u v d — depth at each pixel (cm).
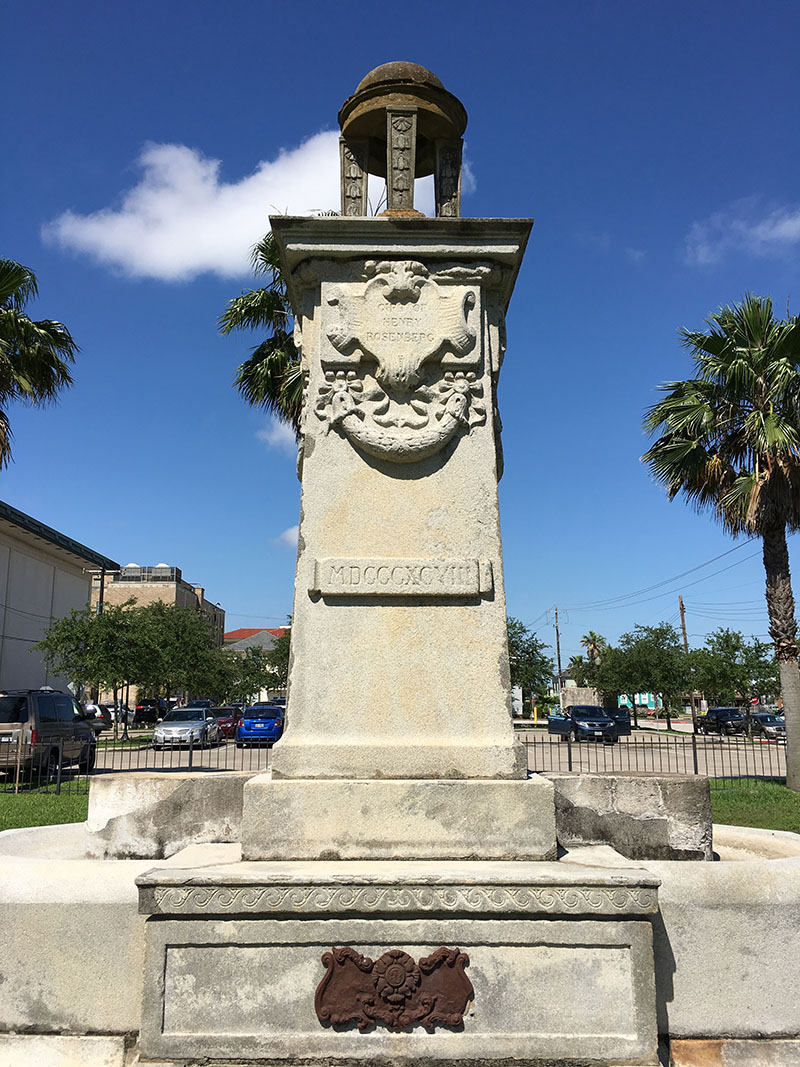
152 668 2670
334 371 423
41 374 1597
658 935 327
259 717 2803
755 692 4281
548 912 304
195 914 303
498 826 356
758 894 332
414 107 473
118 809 477
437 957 302
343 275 431
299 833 354
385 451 406
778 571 1487
